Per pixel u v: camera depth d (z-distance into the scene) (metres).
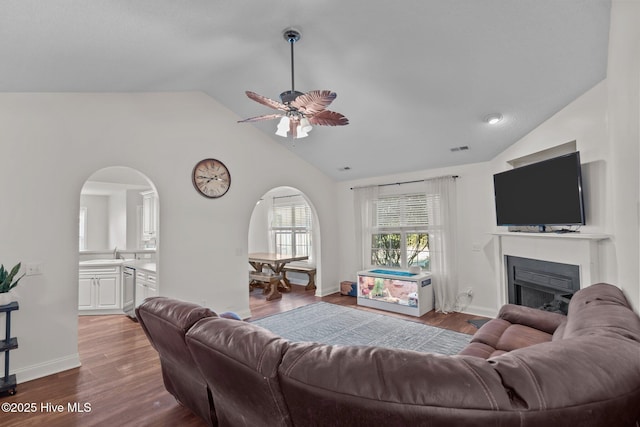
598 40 2.13
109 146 3.34
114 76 2.89
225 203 4.33
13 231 2.75
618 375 0.90
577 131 2.69
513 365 0.93
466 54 2.54
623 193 1.92
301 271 6.58
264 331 1.41
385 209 5.57
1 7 1.65
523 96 2.89
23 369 2.73
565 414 0.84
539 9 2.03
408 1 2.15
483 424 0.86
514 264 3.65
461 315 4.51
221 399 1.68
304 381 1.06
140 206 6.67
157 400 2.41
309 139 4.71
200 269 4.05
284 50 2.89
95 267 4.79
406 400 0.91
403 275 4.81
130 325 4.21
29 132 2.86
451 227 4.69
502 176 3.64
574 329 1.44
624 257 1.94
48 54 2.23
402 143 4.29
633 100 1.65
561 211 2.78
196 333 1.55
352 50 2.78
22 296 2.77
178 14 2.07
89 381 2.71
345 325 4.16
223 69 3.29
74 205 3.07
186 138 3.97
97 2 1.76
